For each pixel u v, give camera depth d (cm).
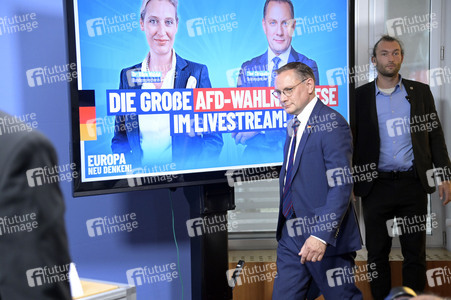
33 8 318
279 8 344
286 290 300
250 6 335
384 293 399
